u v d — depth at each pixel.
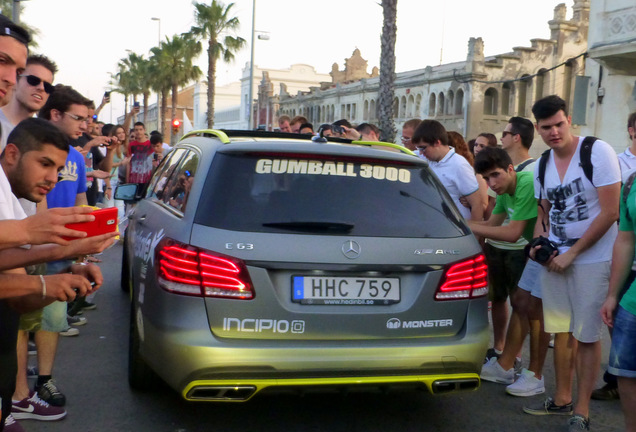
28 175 2.53
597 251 4.05
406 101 42.94
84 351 5.45
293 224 3.49
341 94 50.66
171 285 3.42
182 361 3.33
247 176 3.62
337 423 4.09
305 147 3.77
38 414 3.99
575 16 37.47
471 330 3.71
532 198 4.72
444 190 4.02
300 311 3.42
